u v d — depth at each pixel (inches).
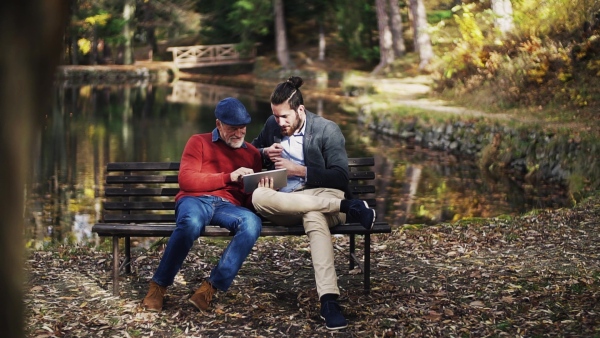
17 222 64.0
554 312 165.8
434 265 210.5
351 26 1487.5
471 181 534.6
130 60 1745.8
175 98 1200.8
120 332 158.4
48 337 153.2
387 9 1536.7
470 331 157.3
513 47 818.8
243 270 206.2
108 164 199.8
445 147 697.0
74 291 185.2
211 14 1754.4
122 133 799.7
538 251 226.8
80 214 418.3
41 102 62.1
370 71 1453.0
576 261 213.8
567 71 703.1
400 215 421.1
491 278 194.9
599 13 730.2
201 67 1781.5
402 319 165.2
